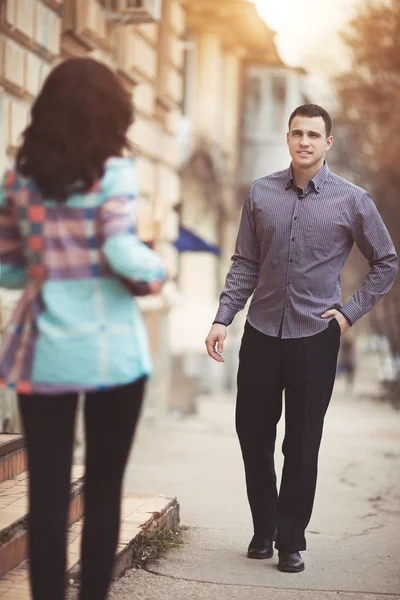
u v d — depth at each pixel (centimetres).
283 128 7881
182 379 4022
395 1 4997
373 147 5525
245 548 1187
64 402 690
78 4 2130
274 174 1087
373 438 3134
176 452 2434
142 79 2803
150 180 3038
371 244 1062
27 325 681
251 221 1098
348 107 5422
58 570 685
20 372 673
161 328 3394
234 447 2622
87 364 668
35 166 673
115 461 709
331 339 1059
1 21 1725
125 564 1029
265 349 1078
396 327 5909
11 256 716
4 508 964
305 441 1054
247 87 7531
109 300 684
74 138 673
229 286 1112
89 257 680
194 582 998
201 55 5822
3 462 1086
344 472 2152
